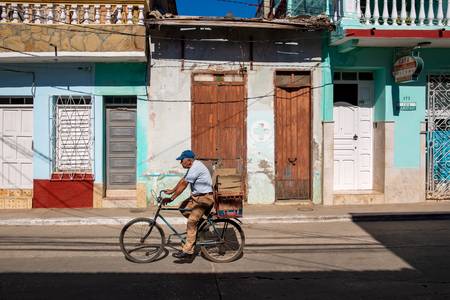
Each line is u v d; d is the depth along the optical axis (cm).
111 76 1134
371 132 1242
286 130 1183
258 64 1164
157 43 1138
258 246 816
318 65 1172
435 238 869
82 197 1141
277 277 637
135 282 617
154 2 1357
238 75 1163
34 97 1130
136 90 1138
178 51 1145
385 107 1180
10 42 1054
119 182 1190
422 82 1188
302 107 1184
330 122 1166
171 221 1005
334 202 1175
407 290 581
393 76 1173
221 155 1164
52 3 1066
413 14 1098
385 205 1163
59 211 1097
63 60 1101
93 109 1136
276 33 1162
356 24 1077
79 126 1148
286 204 1168
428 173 1204
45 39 1057
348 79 1230
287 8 1386
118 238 878
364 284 605
